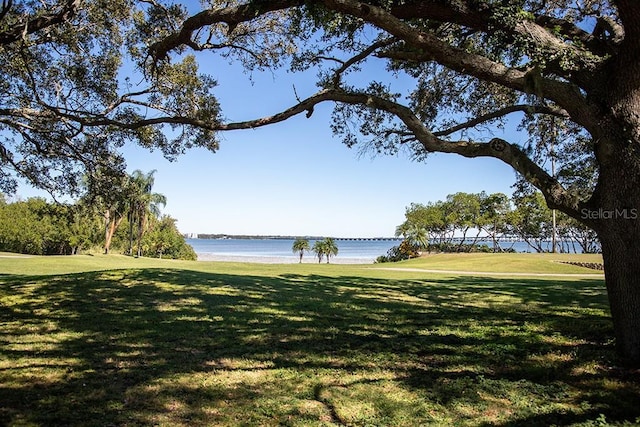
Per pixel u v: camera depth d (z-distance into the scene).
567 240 70.50
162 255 78.44
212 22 7.89
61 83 11.62
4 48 10.47
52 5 10.23
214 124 8.72
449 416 4.30
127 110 11.55
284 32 10.97
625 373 5.45
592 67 6.11
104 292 12.19
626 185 5.62
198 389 4.97
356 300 12.34
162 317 9.09
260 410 4.40
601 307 11.05
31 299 11.06
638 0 5.06
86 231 59.25
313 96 8.00
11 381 5.12
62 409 4.34
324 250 58.97
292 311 10.20
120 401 4.58
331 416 4.29
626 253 5.70
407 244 60.66
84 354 6.32
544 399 4.73
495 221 63.94
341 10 6.51
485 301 12.46
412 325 8.79
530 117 10.61
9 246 58.38
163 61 10.47
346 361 6.16
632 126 5.61
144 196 55.59
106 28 11.23
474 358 6.31
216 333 7.80
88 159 12.62
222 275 18.12
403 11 6.84
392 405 4.56
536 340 7.31
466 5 6.65
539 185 6.20
